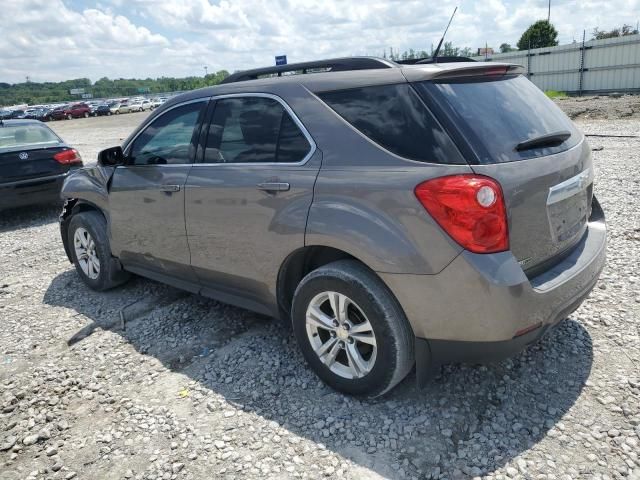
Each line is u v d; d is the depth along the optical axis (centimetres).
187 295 488
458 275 250
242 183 333
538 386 306
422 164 261
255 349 376
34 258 649
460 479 244
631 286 418
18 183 809
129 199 427
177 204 381
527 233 265
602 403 286
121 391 338
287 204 308
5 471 275
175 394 330
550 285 268
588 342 346
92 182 475
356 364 297
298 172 305
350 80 299
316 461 262
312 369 324
